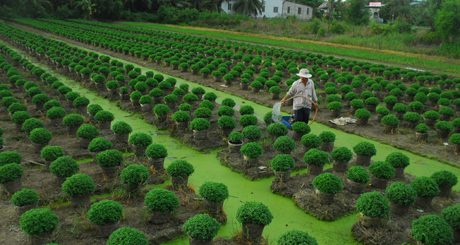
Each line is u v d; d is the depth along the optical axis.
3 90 12.34
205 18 55.59
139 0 63.69
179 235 5.98
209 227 5.18
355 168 7.36
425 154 9.82
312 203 6.96
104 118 10.37
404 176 8.27
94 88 16.31
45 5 58.66
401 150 10.27
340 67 22.48
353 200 7.15
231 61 23.09
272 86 15.48
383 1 78.62
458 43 28.89
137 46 27.56
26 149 8.98
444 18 28.80
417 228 5.46
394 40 33.50
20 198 5.86
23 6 55.03
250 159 8.31
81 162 8.62
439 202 7.19
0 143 8.20
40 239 5.24
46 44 27.19
